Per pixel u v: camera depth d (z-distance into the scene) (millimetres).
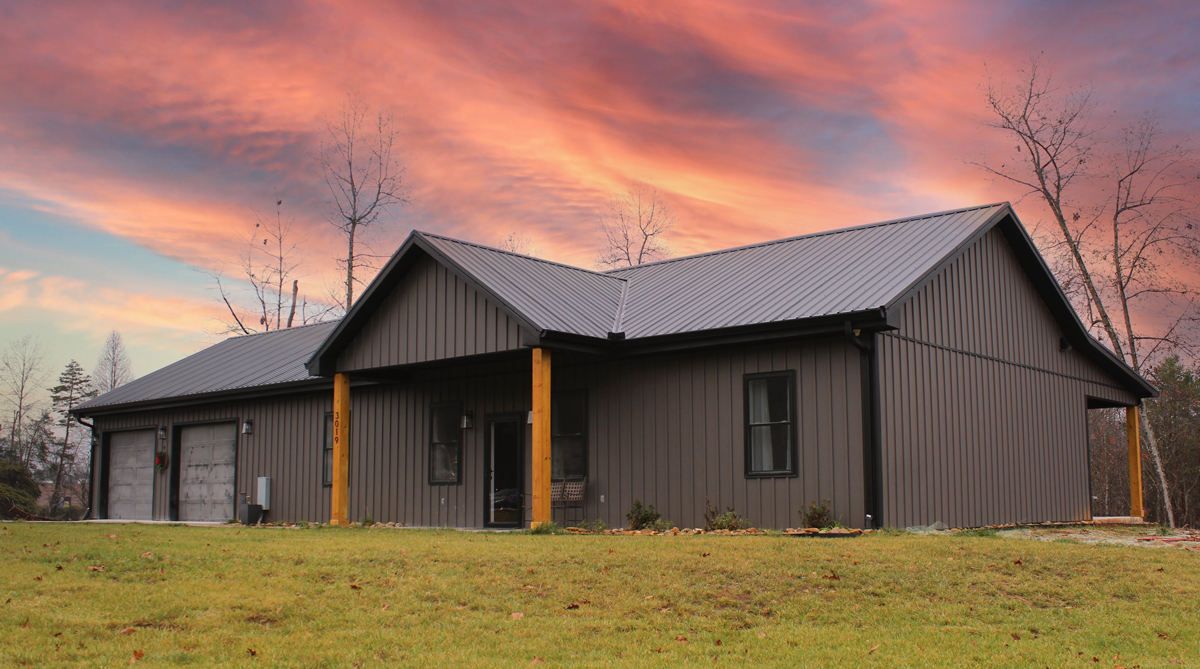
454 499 19406
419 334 17766
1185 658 7254
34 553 12008
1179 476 37344
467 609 8867
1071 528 17859
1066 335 21250
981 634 7902
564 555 11086
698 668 6961
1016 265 19578
